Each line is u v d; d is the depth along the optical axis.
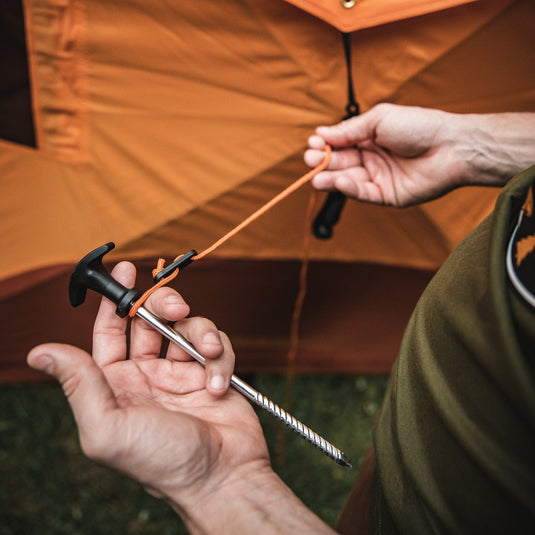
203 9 0.64
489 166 0.62
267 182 0.78
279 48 0.67
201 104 0.71
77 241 0.81
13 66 0.67
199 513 0.42
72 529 0.96
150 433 0.41
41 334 0.95
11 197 0.77
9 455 1.04
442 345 0.39
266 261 0.91
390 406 0.44
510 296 0.35
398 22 0.64
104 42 0.67
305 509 0.43
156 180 0.77
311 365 1.14
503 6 0.63
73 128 0.72
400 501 0.40
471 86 0.69
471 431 0.36
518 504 0.34
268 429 1.11
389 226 0.88
